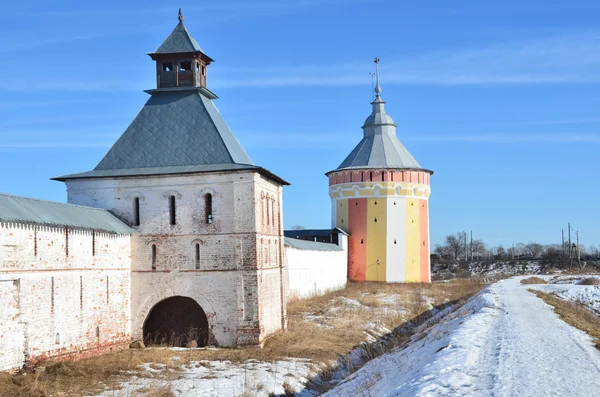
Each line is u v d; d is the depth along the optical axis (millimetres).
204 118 39000
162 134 38625
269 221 38844
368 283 87062
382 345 38719
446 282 92250
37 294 27141
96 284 32125
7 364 25375
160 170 36688
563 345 25719
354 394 23688
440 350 25094
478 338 27609
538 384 17984
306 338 38312
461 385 18156
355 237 89938
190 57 40281
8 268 25469
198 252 35812
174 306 36781
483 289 71062
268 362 30828
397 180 89562
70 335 29516
